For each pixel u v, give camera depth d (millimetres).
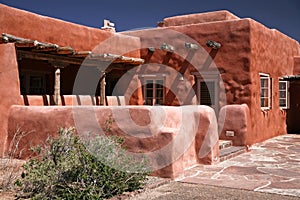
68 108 8664
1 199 5668
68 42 12508
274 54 14781
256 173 7949
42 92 13820
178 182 7148
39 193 5727
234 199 5953
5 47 9727
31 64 13203
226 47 13203
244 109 11531
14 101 9602
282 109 15719
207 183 7035
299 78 15148
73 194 5555
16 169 7500
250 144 12023
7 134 9422
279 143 13031
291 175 7738
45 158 6363
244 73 12711
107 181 5945
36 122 9047
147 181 7023
